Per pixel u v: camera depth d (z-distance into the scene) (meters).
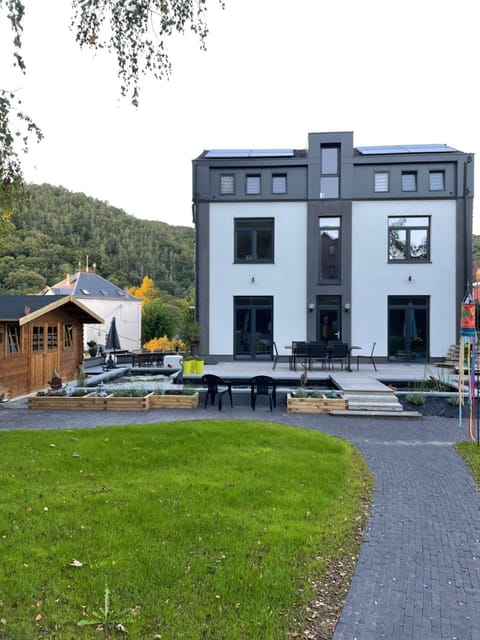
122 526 3.80
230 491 4.64
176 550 3.41
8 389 10.98
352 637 2.54
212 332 17.55
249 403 10.33
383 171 17.16
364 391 10.10
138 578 3.02
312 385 12.55
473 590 3.05
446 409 9.52
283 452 6.21
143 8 5.75
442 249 16.98
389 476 5.50
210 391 10.02
